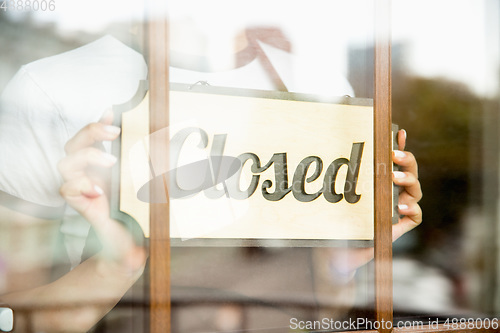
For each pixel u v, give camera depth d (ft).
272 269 3.88
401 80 4.63
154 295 3.25
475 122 4.83
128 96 3.67
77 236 3.49
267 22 4.02
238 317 3.74
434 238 4.56
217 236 3.45
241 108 3.52
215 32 3.85
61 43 3.64
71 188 3.37
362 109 3.88
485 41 4.87
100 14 3.61
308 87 4.11
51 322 3.41
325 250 3.99
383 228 3.89
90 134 3.36
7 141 3.49
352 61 4.06
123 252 3.38
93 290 3.44
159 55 3.30
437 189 4.68
